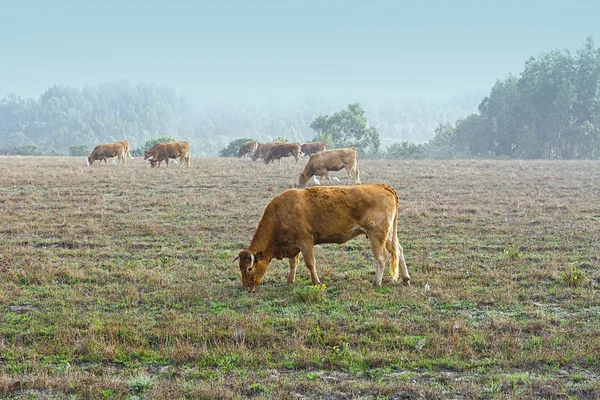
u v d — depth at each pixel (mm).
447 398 6984
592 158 91812
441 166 47250
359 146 94812
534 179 34188
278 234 11477
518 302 10508
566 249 14945
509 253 14117
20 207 21125
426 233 17031
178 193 25734
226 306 10383
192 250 14734
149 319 9594
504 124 102375
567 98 92250
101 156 43125
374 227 11438
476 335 8789
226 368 7801
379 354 8109
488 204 22688
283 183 30156
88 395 7055
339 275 12352
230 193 25531
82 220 18656
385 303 10367
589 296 10727
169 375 7656
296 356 8117
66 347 8352
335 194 11469
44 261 13430
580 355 8078
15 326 9195
